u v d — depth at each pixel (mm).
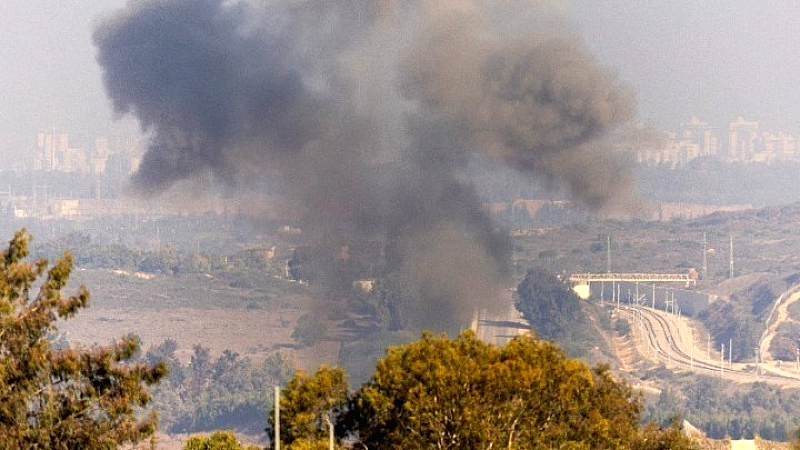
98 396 145625
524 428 145625
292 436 150875
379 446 147875
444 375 143625
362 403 149250
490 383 143625
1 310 141875
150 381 150125
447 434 143875
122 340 149625
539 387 145250
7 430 138500
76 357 144750
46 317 144875
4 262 147500
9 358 141250
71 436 142250
